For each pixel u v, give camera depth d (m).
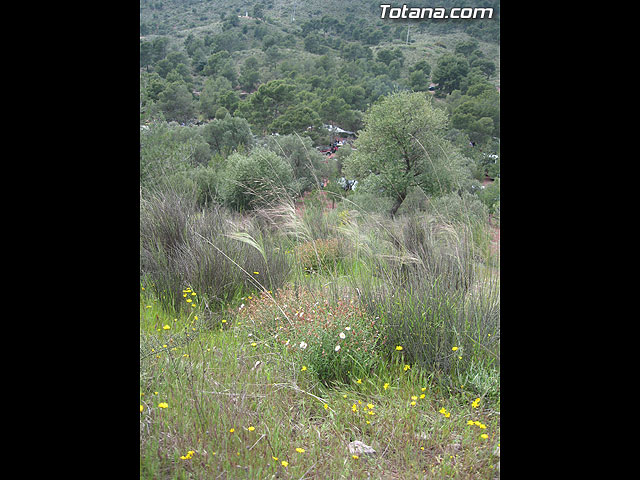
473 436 2.35
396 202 11.37
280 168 7.55
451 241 4.04
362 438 2.34
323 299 3.36
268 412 2.36
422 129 11.66
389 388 2.70
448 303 3.16
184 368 2.53
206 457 2.03
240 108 45.94
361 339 2.94
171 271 4.08
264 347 3.09
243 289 4.07
